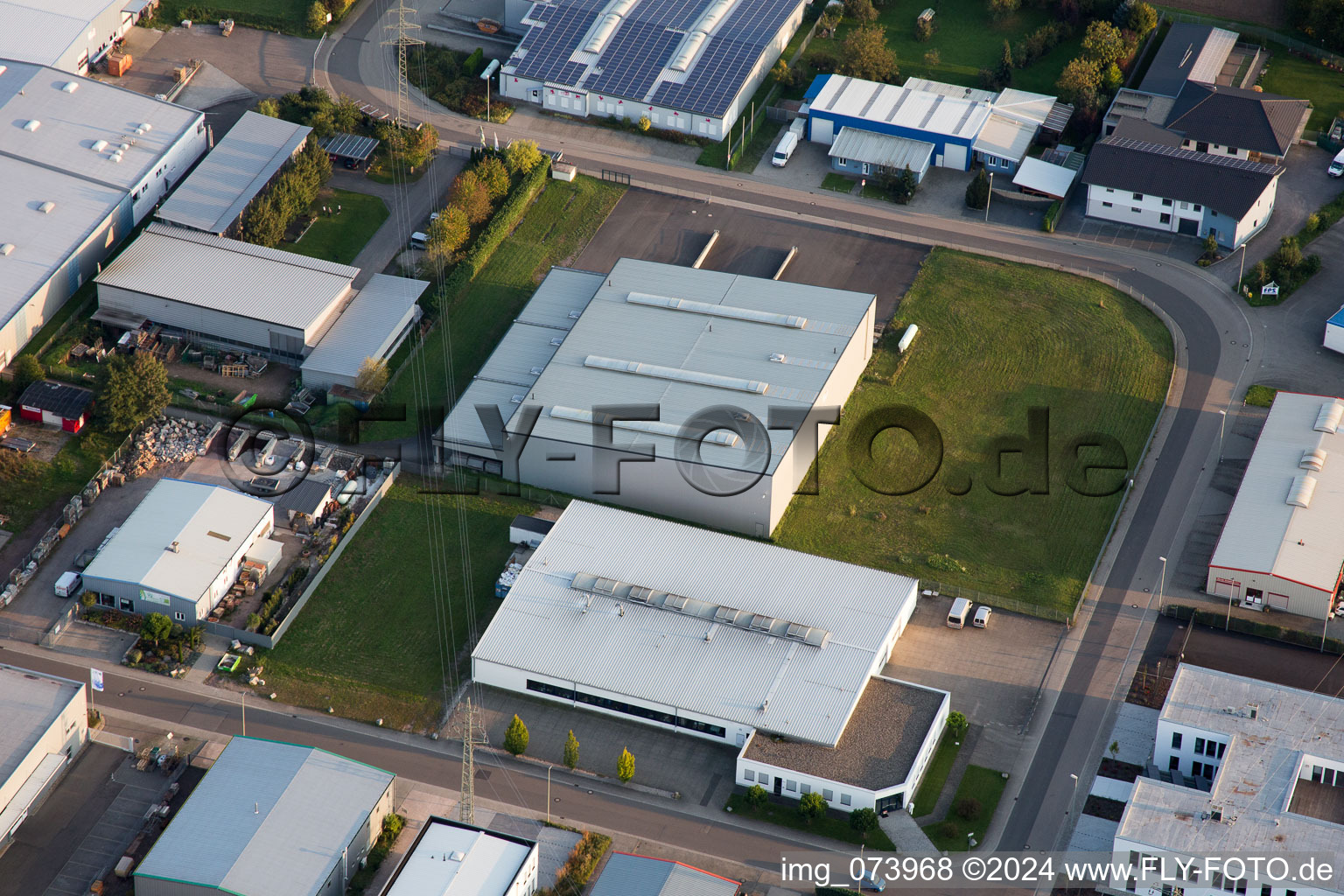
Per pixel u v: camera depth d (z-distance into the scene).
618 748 169.88
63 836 159.12
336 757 161.88
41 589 185.00
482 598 186.00
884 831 161.00
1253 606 184.75
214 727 171.38
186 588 180.25
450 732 171.62
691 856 158.88
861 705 169.25
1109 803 163.75
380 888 155.50
